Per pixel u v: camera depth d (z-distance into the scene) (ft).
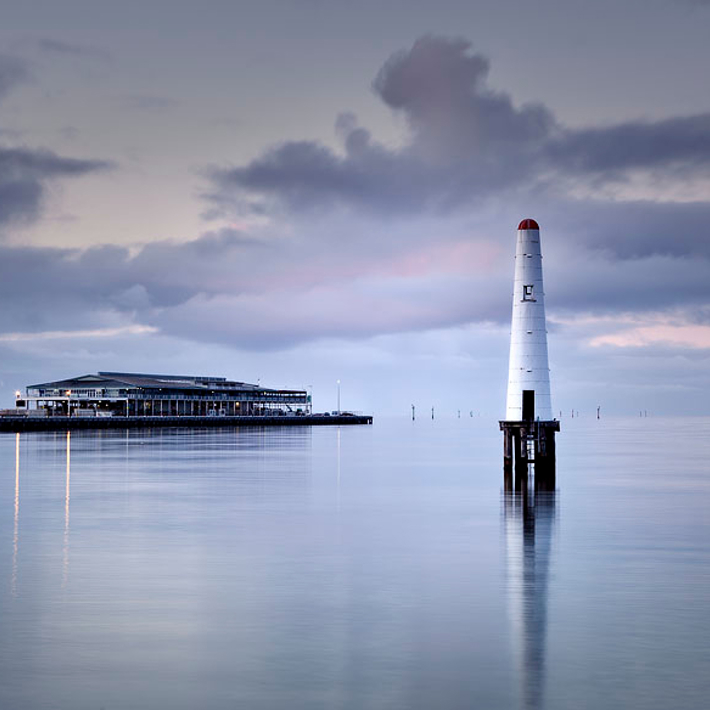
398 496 206.90
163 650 82.89
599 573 115.34
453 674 77.20
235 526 155.12
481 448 490.90
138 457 360.89
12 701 71.00
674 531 151.12
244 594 103.35
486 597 102.37
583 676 76.69
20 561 121.60
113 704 70.59
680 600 100.94
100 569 116.47
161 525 156.04
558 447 531.09
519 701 71.56
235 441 540.11
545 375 258.78
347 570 116.78
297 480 251.19
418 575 113.91
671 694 72.79
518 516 170.60
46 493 210.59
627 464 344.69
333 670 78.07
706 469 312.09
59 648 83.25
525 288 258.78
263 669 78.23
